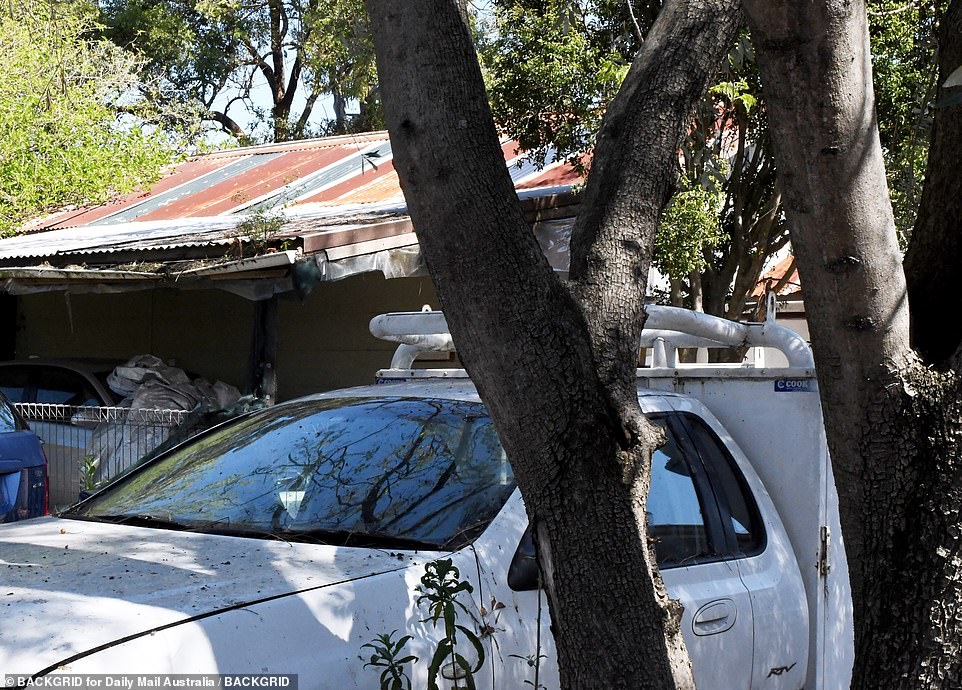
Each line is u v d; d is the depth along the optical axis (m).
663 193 2.85
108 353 14.70
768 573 4.04
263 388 8.61
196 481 4.02
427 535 3.36
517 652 3.14
